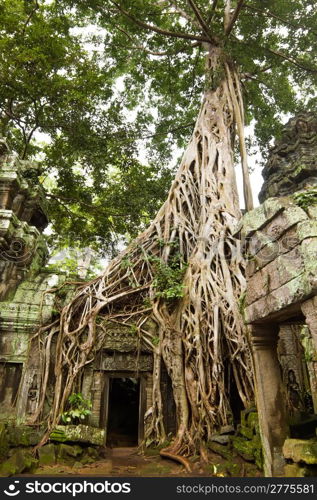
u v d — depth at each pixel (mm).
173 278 8469
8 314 8023
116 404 12211
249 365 6574
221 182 9703
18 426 6871
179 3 13078
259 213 4289
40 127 13391
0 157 9547
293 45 12203
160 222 10039
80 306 8977
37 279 9031
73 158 13078
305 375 7801
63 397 7535
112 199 14367
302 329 7902
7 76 11641
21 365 7770
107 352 8617
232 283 7781
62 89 12375
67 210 15758
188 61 14320
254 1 11914
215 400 6684
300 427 4211
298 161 11281
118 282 9102
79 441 6484
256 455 4898
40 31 11719
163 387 8156
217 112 11078
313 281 3188
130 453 7152
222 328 7320
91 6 11570
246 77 13430
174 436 7340
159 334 8258
